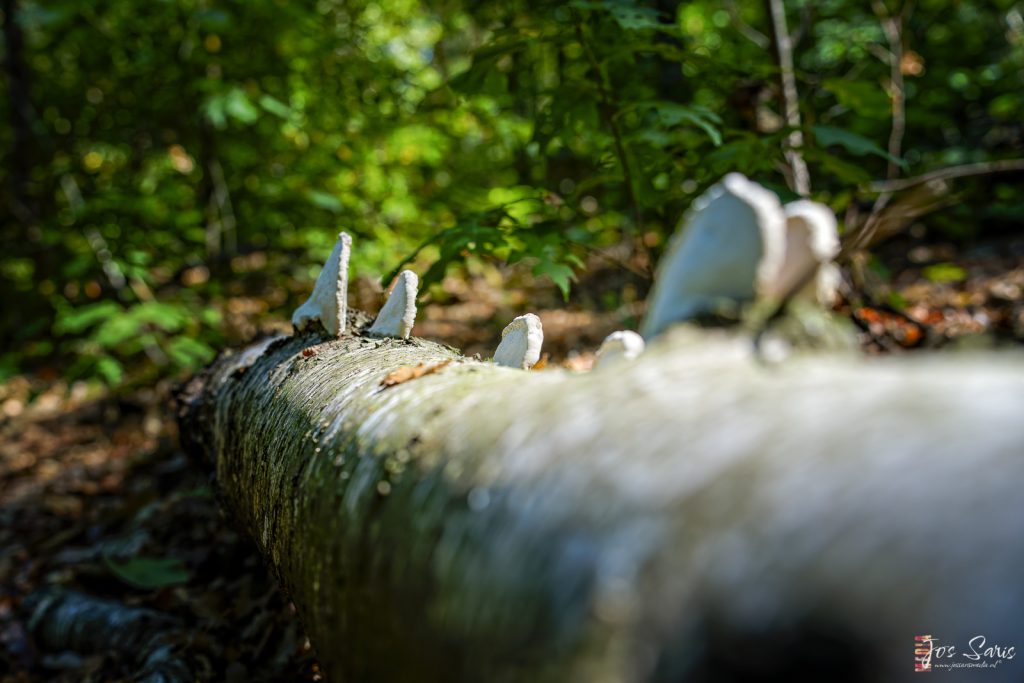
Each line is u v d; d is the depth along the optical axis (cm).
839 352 137
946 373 107
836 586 84
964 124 1027
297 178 753
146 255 705
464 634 122
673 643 95
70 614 403
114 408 696
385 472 161
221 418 332
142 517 482
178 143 874
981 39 1073
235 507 323
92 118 962
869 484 87
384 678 147
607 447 116
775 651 87
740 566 91
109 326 625
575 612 104
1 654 402
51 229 777
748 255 136
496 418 145
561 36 360
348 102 783
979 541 78
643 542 101
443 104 763
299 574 198
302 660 329
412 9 1028
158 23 821
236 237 855
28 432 697
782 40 498
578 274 807
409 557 141
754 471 97
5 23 933
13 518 551
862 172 359
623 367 138
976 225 806
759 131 498
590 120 378
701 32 1157
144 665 344
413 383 190
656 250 434
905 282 707
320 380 240
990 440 85
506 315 751
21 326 887
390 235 711
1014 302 571
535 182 755
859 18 960
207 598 395
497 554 120
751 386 115
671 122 348
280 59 800
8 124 1030
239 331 752
